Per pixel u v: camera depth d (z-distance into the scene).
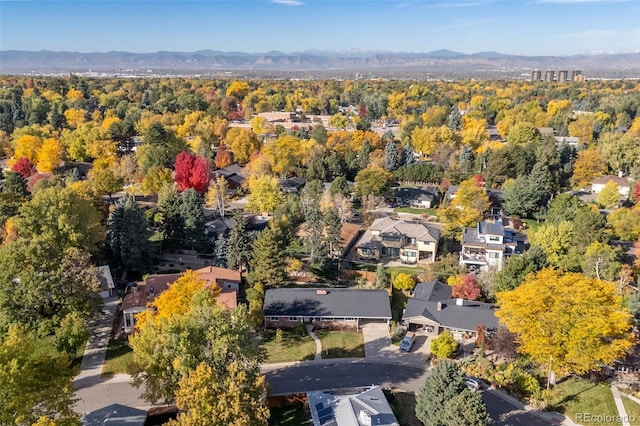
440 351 55.44
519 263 67.38
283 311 63.25
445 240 91.25
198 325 44.59
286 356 56.88
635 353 54.22
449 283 72.25
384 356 57.28
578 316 47.31
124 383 51.44
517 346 53.16
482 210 98.25
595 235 75.94
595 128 176.00
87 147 137.00
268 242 69.94
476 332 59.78
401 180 131.25
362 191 111.44
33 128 150.75
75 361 55.06
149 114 191.25
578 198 102.31
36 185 98.88
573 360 47.56
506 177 120.88
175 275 67.94
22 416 36.47
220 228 91.88
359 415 41.84
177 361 41.84
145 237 76.81
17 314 51.78
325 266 77.62
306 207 97.56
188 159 108.56
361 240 88.62
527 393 49.50
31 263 54.44
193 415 36.88
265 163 122.19
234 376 40.19
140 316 56.09
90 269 57.12
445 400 42.50
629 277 69.06
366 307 64.25
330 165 129.25
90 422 41.19
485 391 50.12
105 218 93.88
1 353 38.09
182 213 86.62
